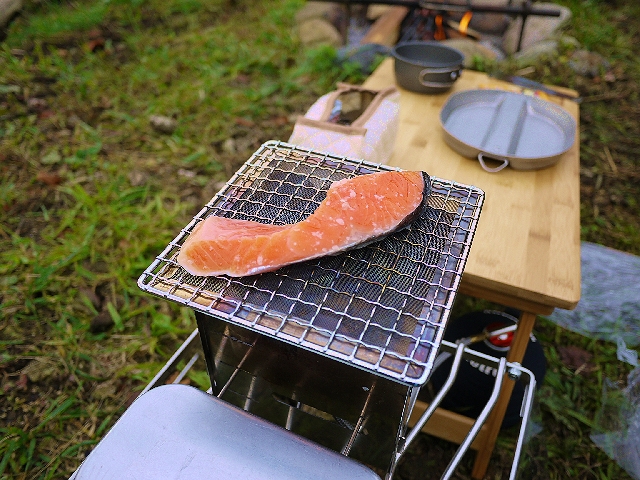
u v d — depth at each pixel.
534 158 0.46
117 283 0.61
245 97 0.94
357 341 0.23
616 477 0.48
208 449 0.24
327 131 0.40
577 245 0.40
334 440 0.34
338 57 1.03
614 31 1.27
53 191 0.72
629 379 0.52
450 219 0.30
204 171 0.78
